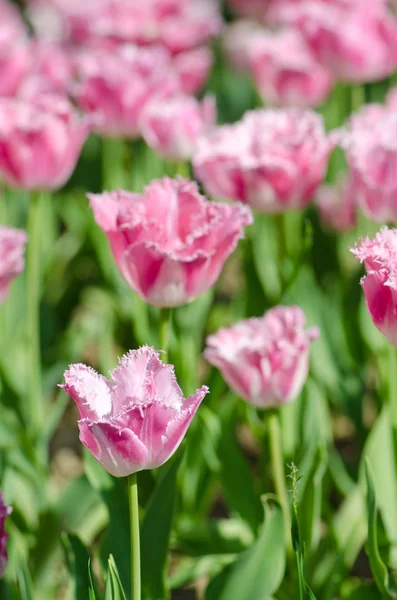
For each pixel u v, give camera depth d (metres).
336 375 1.74
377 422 1.59
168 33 2.00
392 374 1.59
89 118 1.65
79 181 2.51
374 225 1.80
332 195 1.93
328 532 1.60
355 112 2.00
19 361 1.92
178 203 1.44
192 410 1.31
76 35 2.23
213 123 1.78
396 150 1.53
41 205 2.06
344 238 2.05
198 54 2.03
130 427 1.30
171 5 2.05
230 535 1.61
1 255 1.56
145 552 1.46
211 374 1.67
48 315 1.96
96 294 2.21
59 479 1.87
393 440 1.59
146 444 1.31
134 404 1.30
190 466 1.67
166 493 1.45
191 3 2.37
